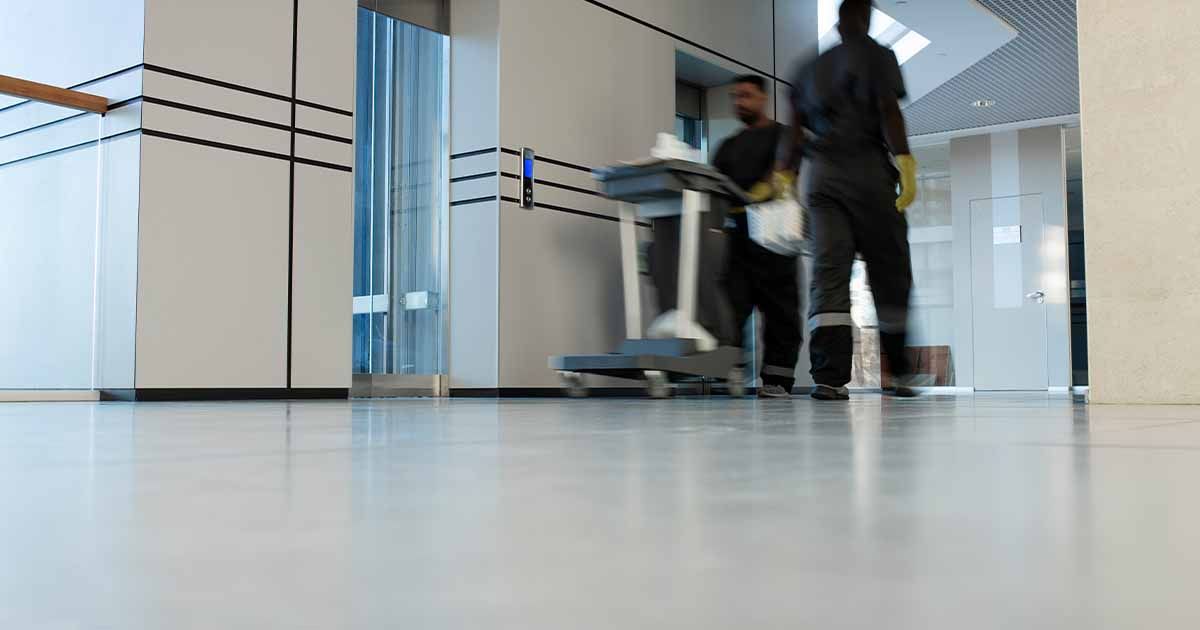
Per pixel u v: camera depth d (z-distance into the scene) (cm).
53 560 27
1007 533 31
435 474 57
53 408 272
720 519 35
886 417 170
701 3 663
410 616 19
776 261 486
